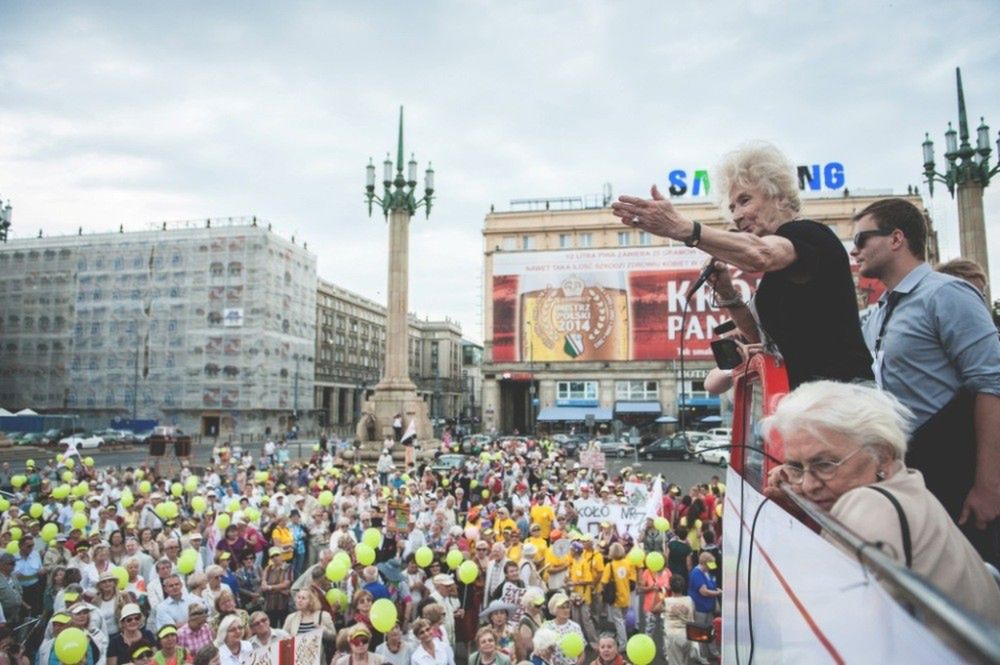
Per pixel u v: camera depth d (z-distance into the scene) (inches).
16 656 268.8
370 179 1290.6
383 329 4175.7
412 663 265.6
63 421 2028.8
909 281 89.2
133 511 529.7
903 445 55.7
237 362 2282.2
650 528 489.7
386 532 460.4
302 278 2635.3
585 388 2118.6
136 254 2388.0
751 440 92.5
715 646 317.7
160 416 2285.9
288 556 426.6
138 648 273.4
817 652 40.0
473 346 5487.2
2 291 2459.4
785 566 50.8
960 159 833.5
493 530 455.5
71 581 328.8
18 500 637.9
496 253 2180.1
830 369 78.1
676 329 2078.0
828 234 77.6
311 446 2078.0
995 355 79.3
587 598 383.6
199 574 327.3
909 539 45.2
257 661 264.1
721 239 70.5
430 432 1422.2
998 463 77.2
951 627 19.4
